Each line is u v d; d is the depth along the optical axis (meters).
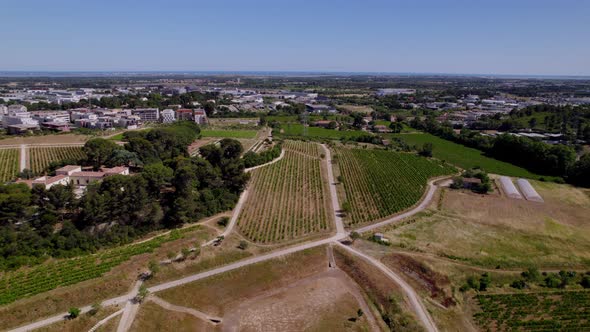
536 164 187.62
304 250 99.62
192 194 119.06
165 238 101.75
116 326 70.00
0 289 76.25
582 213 126.81
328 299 83.06
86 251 94.38
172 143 181.00
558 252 99.81
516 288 84.88
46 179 124.25
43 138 194.38
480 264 93.06
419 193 144.00
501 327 72.38
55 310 72.94
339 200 136.88
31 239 91.00
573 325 71.94
